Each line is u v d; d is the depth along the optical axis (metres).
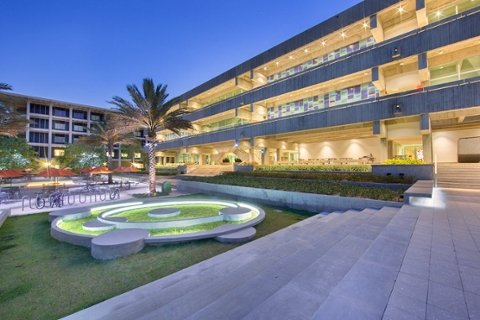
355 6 18.66
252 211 10.48
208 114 33.62
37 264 5.64
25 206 13.38
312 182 13.78
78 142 34.78
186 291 3.69
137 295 3.94
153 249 6.43
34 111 49.50
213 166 32.56
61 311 3.88
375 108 17.42
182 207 11.60
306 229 7.12
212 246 6.66
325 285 2.85
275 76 27.34
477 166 13.90
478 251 3.76
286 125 23.23
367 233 5.11
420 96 15.37
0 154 25.05
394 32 18.53
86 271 5.25
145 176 35.97
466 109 14.32
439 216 6.20
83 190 18.06
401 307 2.25
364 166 16.05
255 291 2.91
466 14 13.78
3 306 4.02
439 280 2.81
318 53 23.25
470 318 2.07
